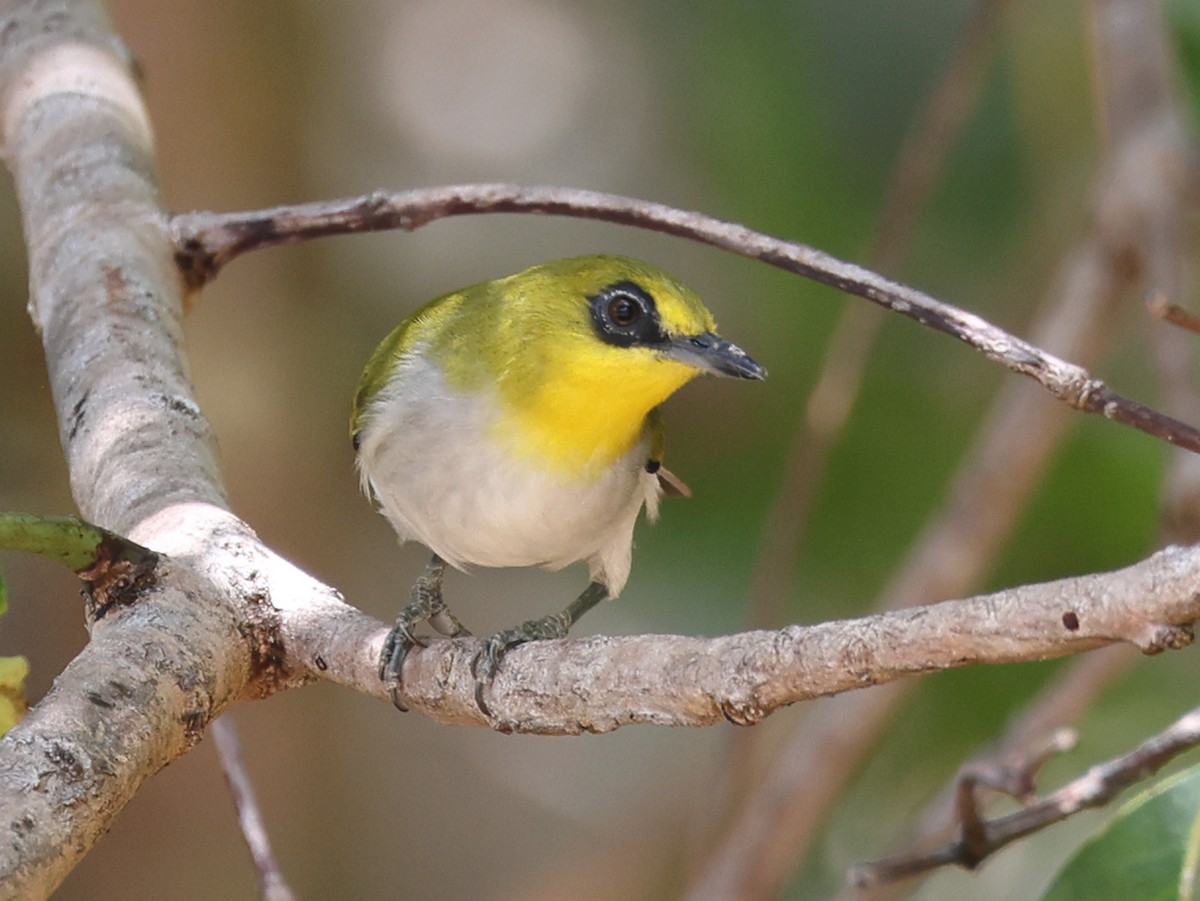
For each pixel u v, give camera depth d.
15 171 7.68
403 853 15.15
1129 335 12.02
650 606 13.05
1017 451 9.60
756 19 12.84
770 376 12.65
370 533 15.42
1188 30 10.38
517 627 7.94
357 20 15.66
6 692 4.56
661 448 8.27
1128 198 8.52
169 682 4.56
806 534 12.26
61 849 4.02
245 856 11.74
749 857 10.30
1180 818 5.38
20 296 11.98
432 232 15.88
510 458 7.47
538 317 7.45
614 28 17.34
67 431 6.15
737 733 10.75
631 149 16.97
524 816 15.92
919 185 9.72
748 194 12.58
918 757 12.58
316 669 5.20
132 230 6.98
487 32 17.95
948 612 3.86
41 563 11.63
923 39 13.11
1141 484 11.41
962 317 4.73
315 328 12.95
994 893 12.58
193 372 11.95
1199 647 12.24
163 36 11.64
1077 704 9.41
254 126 12.30
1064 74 11.53
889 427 12.13
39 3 8.27
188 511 5.43
